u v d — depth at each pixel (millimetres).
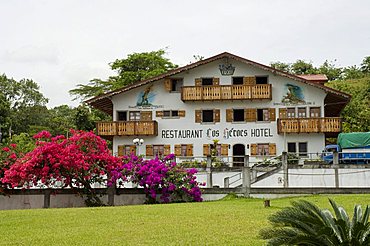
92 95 67562
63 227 15195
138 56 61906
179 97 41312
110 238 13047
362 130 48188
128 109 41594
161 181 24859
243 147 40750
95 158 25016
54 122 77750
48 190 24672
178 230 14078
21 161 24516
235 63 40875
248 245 11758
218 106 40938
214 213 17766
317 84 39188
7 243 12656
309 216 8516
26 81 87875
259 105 40500
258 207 19781
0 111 71000
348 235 8547
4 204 24672
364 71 89188
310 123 38750
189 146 40844
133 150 41188
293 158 35594
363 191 24078
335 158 30109
